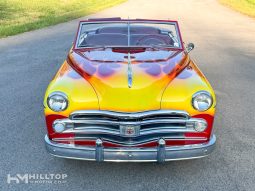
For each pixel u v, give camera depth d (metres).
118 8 24.27
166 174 4.47
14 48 11.66
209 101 4.07
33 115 6.18
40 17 19.89
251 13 21.97
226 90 7.64
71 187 4.19
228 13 22.38
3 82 8.00
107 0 30.53
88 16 19.73
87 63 4.66
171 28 5.85
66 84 4.18
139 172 4.51
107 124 4.03
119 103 4.00
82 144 4.14
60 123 4.06
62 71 4.67
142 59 4.80
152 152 4.04
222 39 13.66
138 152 4.03
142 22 5.87
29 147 5.07
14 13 21.25
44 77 8.42
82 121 4.03
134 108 3.98
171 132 4.07
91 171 4.52
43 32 14.84
